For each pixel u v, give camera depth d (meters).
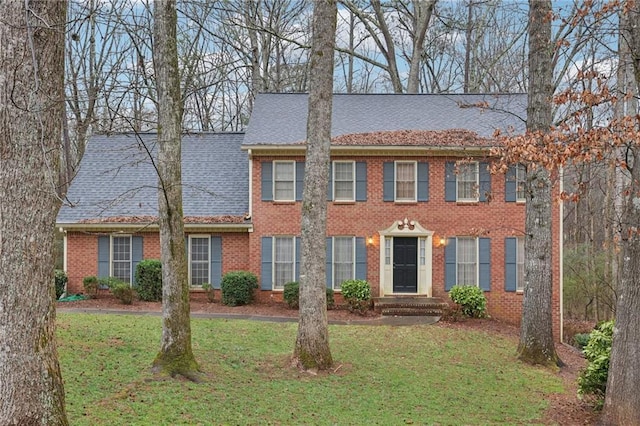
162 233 11.44
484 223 22.16
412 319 19.91
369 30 30.73
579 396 11.37
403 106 24.89
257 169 22.36
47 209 6.18
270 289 22.25
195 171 24.44
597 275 25.88
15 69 5.98
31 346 6.07
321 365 13.16
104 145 25.12
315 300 13.26
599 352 10.99
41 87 6.09
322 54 13.12
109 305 20.69
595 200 29.75
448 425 10.12
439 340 17.12
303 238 13.36
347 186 22.41
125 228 22.16
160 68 11.19
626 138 8.70
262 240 22.27
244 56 32.22
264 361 13.61
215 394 10.57
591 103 9.66
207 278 22.83
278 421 9.56
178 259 11.44
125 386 10.38
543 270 15.62
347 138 22.12
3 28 5.96
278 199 22.39
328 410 10.44
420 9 30.38
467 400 11.87
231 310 20.77
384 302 21.03
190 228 22.45
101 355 12.46
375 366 14.02
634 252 9.52
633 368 9.44
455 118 23.69
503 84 35.28
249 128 22.97
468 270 22.23
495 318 21.53
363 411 10.58
